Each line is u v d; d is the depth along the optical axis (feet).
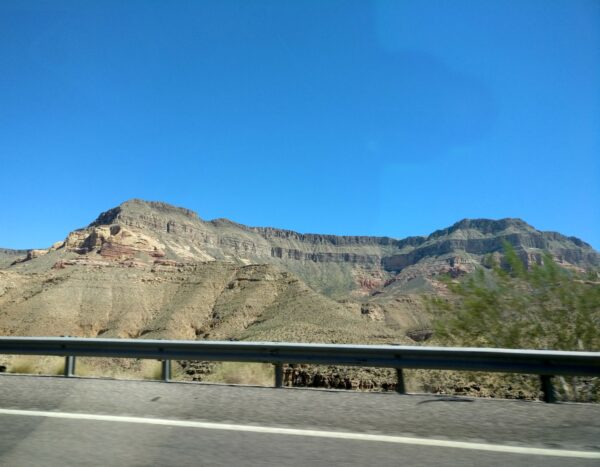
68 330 288.71
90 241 577.02
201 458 16.11
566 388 29.25
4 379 28.71
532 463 15.60
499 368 23.90
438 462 15.67
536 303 35.35
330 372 51.06
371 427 19.34
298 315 234.17
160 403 23.16
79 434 18.67
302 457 16.15
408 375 31.83
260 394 24.85
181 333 292.20
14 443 17.67
